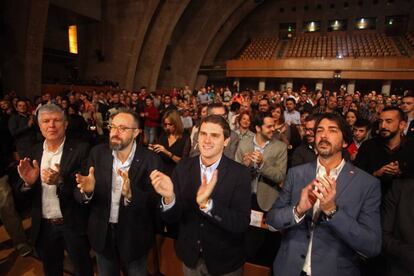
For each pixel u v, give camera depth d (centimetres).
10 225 238
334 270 125
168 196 127
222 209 126
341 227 114
